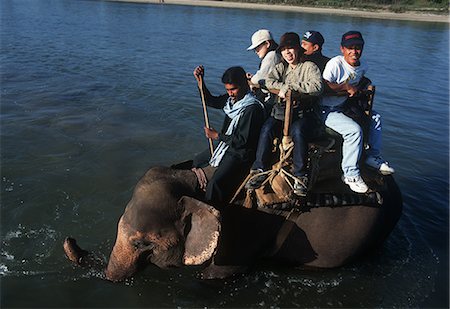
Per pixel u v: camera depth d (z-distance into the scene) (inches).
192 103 425.7
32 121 364.8
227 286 194.1
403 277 204.4
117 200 256.2
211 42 843.4
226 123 196.2
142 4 1921.8
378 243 208.5
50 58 610.9
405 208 263.1
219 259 187.6
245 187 180.5
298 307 186.2
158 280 195.0
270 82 185.5
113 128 357.4
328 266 195.8
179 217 171.0
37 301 182.9
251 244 186.5
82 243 218.7
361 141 179.3
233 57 682.2
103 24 1072.8
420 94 519.8
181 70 570.3
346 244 189.3
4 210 242.4
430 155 341.4
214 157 189.0
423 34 1216.8
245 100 179.8
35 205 247.8
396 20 1724.9
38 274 197.5
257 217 184.4
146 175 181.2
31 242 218.7
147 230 169.5
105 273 187.8
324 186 188.4
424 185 292.2
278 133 183.8
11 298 183.8
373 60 738.2
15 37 777.6
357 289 195.5
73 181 273.9
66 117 376.8
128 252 174.6
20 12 1252.5
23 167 288.0
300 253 191.2
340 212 186.9
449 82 591.2
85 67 564.7
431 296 194.1
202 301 187.3
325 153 190.5
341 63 178.5
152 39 849.5
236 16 1551.4
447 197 277.6
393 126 403.2
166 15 1430.9
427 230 242.4
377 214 190.7
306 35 198.7
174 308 183.8
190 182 180.5
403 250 223.6
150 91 463.2
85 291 188.5
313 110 186.4
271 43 235.9
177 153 318.3
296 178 177.6
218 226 161.2
